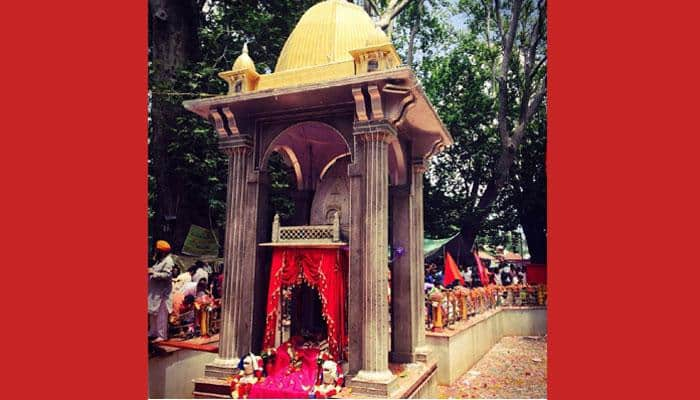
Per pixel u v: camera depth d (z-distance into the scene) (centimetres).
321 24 756
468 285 1841
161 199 1311
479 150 2256
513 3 1972
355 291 616
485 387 932
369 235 613
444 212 2264
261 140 727
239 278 684
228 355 666
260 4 1566
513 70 2208
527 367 1120
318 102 675
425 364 785
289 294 775
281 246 687
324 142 866
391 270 824
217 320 975
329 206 771
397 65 662
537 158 2152
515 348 1371
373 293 598
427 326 1067
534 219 2152
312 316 830
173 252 1298
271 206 1437
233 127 705
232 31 1478
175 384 808
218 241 1390
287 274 682
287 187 1438
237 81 709
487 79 2272
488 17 2234
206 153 1317
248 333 674
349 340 609
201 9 1533
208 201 1352
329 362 596
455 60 2297
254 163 719
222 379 647
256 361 634
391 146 765
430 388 770
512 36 1992
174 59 1383
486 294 1480
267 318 677
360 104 625
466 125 2244
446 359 950
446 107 2275
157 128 1309
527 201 2092
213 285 1185
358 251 623
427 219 2283
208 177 1317
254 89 721
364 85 615
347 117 674
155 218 1294
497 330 1479
